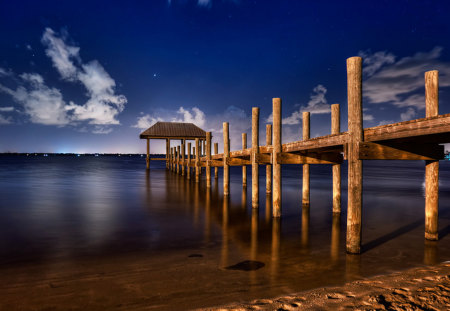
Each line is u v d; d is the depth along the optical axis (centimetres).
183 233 678
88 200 1151
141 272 431
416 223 765
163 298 344
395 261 476
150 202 1117
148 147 3372
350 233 507
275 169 812
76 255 517
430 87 473
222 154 1313
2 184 1691
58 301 338
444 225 739
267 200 1173
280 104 786
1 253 527
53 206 1012
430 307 301
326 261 479
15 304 331
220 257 505
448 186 1761
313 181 2048
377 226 731
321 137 566
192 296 348
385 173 3094
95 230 702
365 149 459
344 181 2042
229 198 1225
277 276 413
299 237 642
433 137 439
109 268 450
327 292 351
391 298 326
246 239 626
